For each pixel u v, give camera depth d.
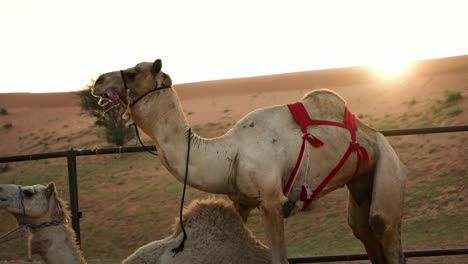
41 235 5.34
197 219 5.27
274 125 5.33
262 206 5.15
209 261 5.13
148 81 5.25
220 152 5.22
